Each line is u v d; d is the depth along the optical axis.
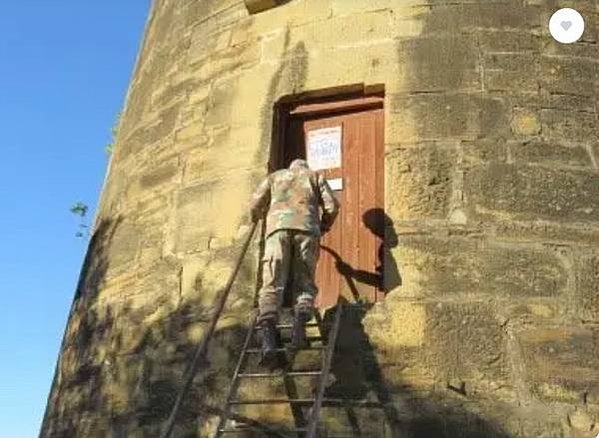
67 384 8.99
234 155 8.16
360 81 7.89
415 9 8.04
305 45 8.24
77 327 9.23
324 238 7.72
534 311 6.91
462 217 7.23
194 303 7.80
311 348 7.05
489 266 7.05
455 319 6.90
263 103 8.21
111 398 8.10
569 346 6.82
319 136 8.09
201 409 7.31
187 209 8.27
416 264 7.12
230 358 7.35
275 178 7.17
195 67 9.02
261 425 6.99
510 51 7.82
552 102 7.65
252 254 7.64
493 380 6.70
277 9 8.58
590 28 8.04
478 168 7.38
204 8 9.38
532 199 7.28
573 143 7.51
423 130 7.55
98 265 9.23
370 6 8.15
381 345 6.94
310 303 6.66
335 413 6.82
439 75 7.73
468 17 7.95
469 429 6.57
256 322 6.97
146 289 8.30
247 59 8.54
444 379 6.73
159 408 7.61
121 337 8.30
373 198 7.70
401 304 7.02
